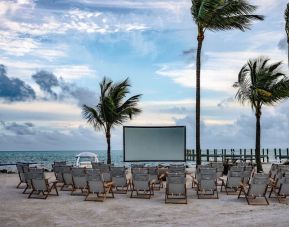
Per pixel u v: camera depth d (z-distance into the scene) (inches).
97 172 426.9
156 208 394.3
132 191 462.6
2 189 533.3
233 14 691.4
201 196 468.4
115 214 364.5
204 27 706.2
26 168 504.1
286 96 746.2
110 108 829.8
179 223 327.0
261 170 767.7
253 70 757.3
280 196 460.8
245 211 379.9
